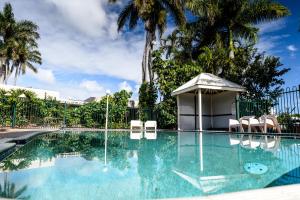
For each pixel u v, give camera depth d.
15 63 37.44
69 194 2.04
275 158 3.99
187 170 3.12
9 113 13.96
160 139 8.65
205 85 12.91
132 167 3.35
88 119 17.14
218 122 16.16
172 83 16.59
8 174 2.75
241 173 2.89
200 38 20.59
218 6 18.75
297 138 8.19
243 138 8.53
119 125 17.30
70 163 3.61
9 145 4.54
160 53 17.30
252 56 16.45
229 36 18.61
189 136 10.09
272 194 1.54
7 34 34.84
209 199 1.46
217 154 4.64
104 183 2.44
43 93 31.62
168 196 2.01
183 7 20.23
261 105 11.97
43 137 8.97
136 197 1.98
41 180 2.49
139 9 19.45
